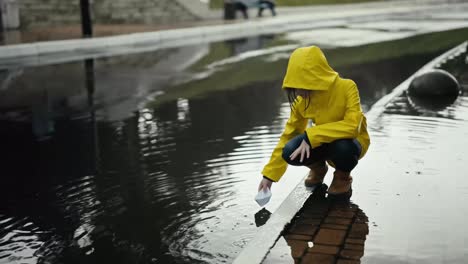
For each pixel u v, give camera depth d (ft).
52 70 38.34
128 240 11.71
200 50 48.80
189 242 11.44
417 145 17.13
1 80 34.45
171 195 14.25
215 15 79.56
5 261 11.01
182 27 64.44
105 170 16.70
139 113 24.64
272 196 13.96
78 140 20.39
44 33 58.34
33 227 12.70
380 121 20.49
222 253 10.89
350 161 12.71
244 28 67.26
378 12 90.33
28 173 16.76
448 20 78.18
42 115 24.79
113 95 29.17
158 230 12.13
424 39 52.95
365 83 31.19
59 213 13.47
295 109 13.24
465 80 28.35
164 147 18.95
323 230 11.12
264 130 20.85
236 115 23.72
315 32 64.08
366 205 12.39
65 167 17.21
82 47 50.85
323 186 13.73
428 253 9.96
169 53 47.14
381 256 9.91
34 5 66.03
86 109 25.84
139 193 14.53
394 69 35.70
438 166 15.01
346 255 10.01
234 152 17.99
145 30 61.16
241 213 12.89
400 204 12.37
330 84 12.09
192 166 16.65
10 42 49.57
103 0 72.43
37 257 11.16
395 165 15.19
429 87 24.75
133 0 73.77
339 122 12.50
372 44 50.47
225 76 34.76
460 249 10.07
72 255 11.18
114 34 57.00
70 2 69.00
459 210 11.90
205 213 12.95
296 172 15.78
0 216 13.43
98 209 13.58
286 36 60.03
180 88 30.91
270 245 10.48
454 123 19.94
